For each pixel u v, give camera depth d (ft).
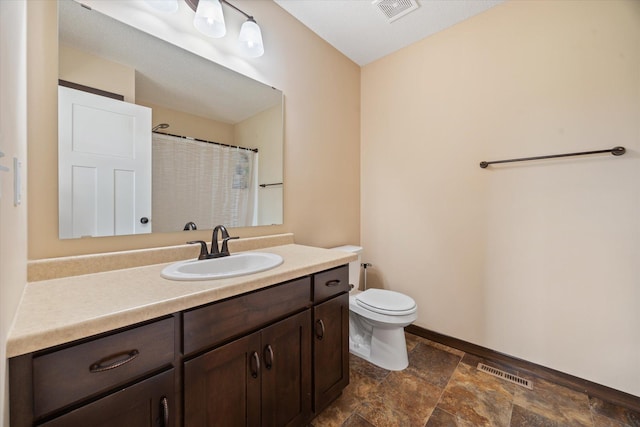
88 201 3.51
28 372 1.79
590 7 4.76
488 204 5.93
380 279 7.86
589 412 4.40
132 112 3.89
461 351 6.30
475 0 5.59
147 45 4.02
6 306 1.68
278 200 5.81
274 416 3.41
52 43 3.25
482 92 5.95
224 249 4.36
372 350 5.90
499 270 5.81
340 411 4.44
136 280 3.03
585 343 4.87
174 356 2.50
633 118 4.42
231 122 5.01
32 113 3.09
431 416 4.33
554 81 5.11
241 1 5.05
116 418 2.16
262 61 5.45
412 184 7.14
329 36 6.71
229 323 2.91
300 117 6.25
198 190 4.59
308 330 3.88
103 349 2.10
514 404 4.59
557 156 5.04
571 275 5.00
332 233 7.19
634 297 4.45
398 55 7.34
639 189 4.39
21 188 2.41
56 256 3.25
